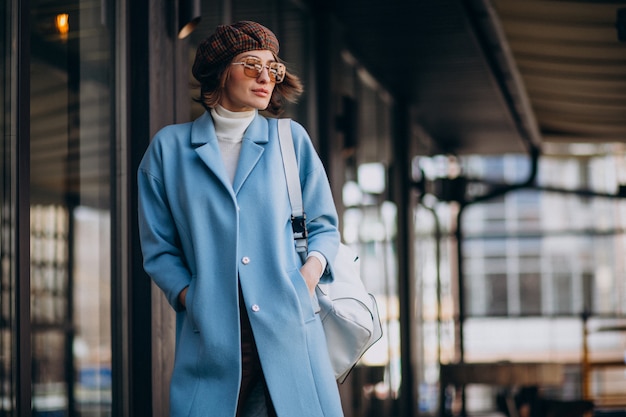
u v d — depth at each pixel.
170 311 4.07
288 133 2.77
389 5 6.74
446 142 12.58
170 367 4.04
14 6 3.11
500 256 21.09
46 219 3.29
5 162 3.05
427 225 11.54
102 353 3.67
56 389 3.33
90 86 3.66
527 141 12.38
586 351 9.47
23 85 3.12
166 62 4.10
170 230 2.70
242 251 2.61
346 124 7.22
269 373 2.57
